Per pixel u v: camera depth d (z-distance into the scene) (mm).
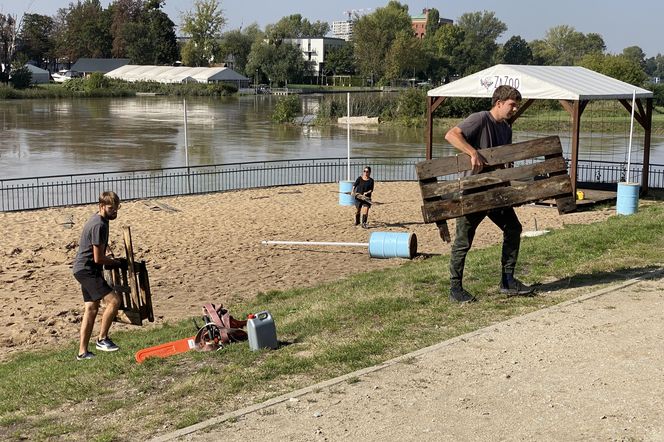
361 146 45906
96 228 7879
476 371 5730
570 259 9805
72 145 43094
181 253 16344
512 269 7941
